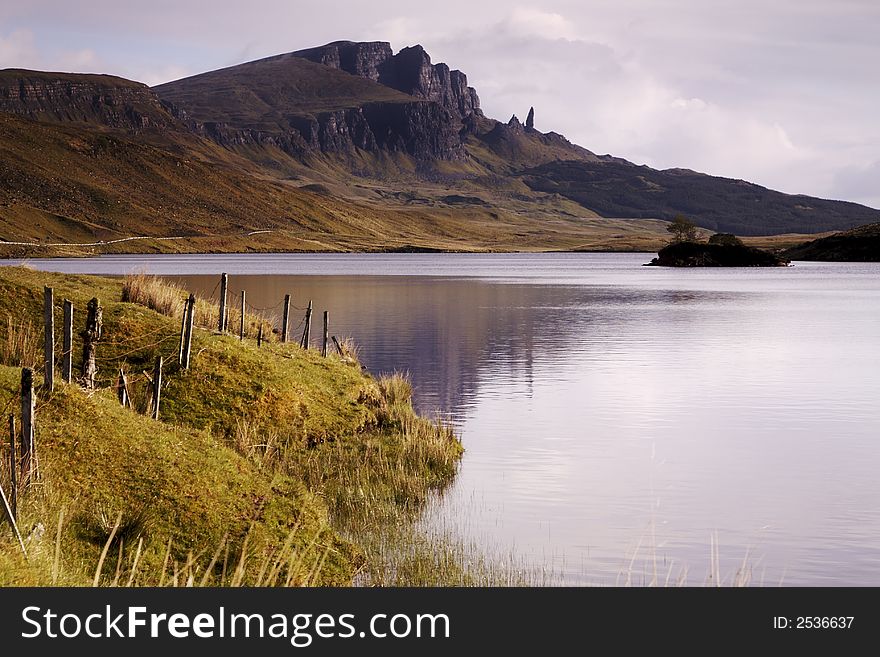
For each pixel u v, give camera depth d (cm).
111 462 1712
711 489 2323
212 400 2542
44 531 1415
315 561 1641
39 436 1686
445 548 1850
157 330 2850
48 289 1856
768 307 8375
